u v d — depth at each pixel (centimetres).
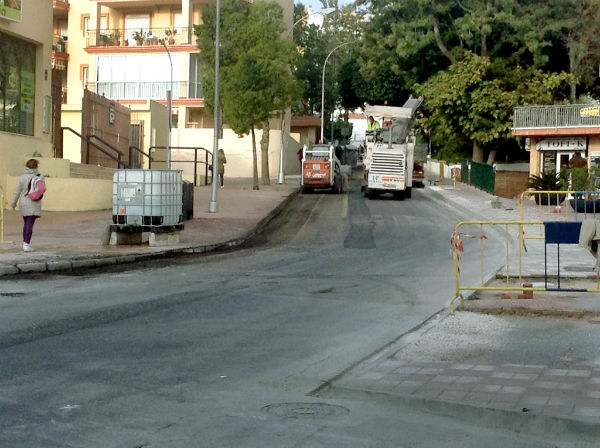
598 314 1062
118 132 3847
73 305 1103
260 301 1195
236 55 4303
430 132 5009
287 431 580
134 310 1080
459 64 4666
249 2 4969
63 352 814
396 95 6138
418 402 644
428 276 1526
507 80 4678
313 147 4100
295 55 4106
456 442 564
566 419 582
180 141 5344
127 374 736
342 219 2967
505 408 611
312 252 2011
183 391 684
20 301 1125
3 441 538
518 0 4788
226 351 848
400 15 5094
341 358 825
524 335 934
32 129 2884
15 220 2367
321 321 1041
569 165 3506
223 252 1977
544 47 4853
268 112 4000
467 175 4975
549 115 3947
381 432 583
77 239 1967
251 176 5459
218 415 617
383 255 1939
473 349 851
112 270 1545
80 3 5591
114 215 1928
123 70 5359
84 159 3316
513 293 1278
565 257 1795
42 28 2867
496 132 4600
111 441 547
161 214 1933
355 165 7525
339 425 598
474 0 4694
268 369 772
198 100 5281
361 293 1298
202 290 1295
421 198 3972
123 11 5531
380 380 708
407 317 1078
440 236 2428
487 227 2627
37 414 602
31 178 1656
